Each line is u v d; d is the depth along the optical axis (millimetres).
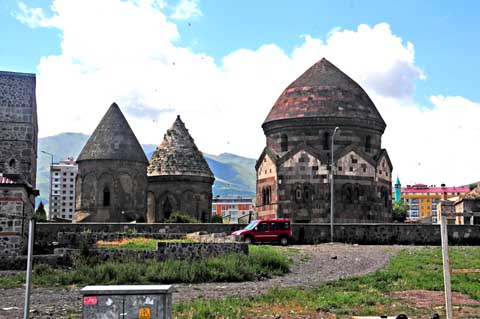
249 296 29391
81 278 35531
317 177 70000
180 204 80250
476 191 81812
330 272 39469
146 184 77875
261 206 73438
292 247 53062
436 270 38281
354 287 31406
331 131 71688
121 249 41094
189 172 80875
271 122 74062
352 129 72125
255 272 37531
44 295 30891
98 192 74688
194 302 26594
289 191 70375
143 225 58031
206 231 58469
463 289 30578
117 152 75375
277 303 26688
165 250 41281
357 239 58906
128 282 35125
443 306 26203
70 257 40875
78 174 76812
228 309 24812
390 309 25375
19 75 61031
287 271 39750
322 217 69312
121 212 74500
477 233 58344
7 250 42844
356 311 24953
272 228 56031
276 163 71188
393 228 58688
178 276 36000
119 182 75000
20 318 23906
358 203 70312
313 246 54656
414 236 58406
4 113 59750
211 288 33000
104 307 15578
